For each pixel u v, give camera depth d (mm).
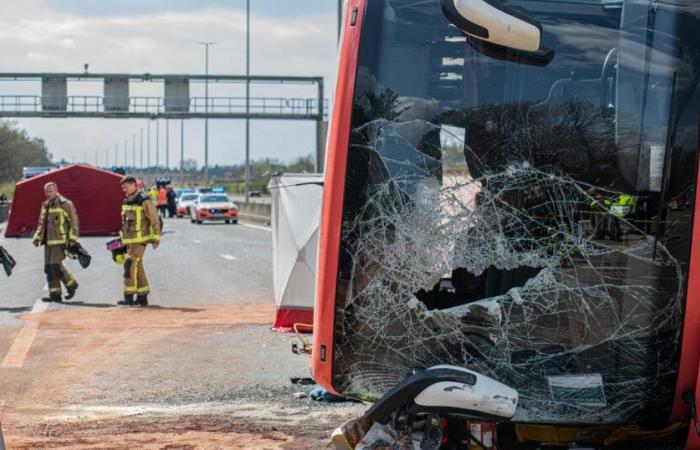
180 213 66750
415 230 5613
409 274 5621
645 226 5488
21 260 28859
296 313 13531
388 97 5641
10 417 8797
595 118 5531
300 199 13336
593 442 6102
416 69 5637
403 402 5430
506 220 5562
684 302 5457
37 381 10633
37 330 14367
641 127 5500
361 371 5707
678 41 5492
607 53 5543
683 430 6059
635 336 5504
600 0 5566
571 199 5527
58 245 18094
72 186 38031
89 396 9820
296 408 9000
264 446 7488
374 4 5672
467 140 5590
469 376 5348
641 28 5531
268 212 52719
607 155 5516
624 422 5625
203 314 15914
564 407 5578
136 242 17328
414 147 5625
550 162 5543
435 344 5617
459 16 5465
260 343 12773
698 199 5430
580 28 5559
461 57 5602
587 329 5531
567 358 5547
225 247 32500
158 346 12805
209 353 12164
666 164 5477
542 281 5539
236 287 19984
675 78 5488
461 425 5625
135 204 17422
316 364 5820
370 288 5660
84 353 12359
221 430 8062
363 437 5629
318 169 45469
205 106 69125
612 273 5504
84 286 20719
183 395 9766
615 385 5539
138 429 8148
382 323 5656
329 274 5723
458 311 5602
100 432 8062
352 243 5668
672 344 5492
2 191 102938
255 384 10203
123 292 18906
